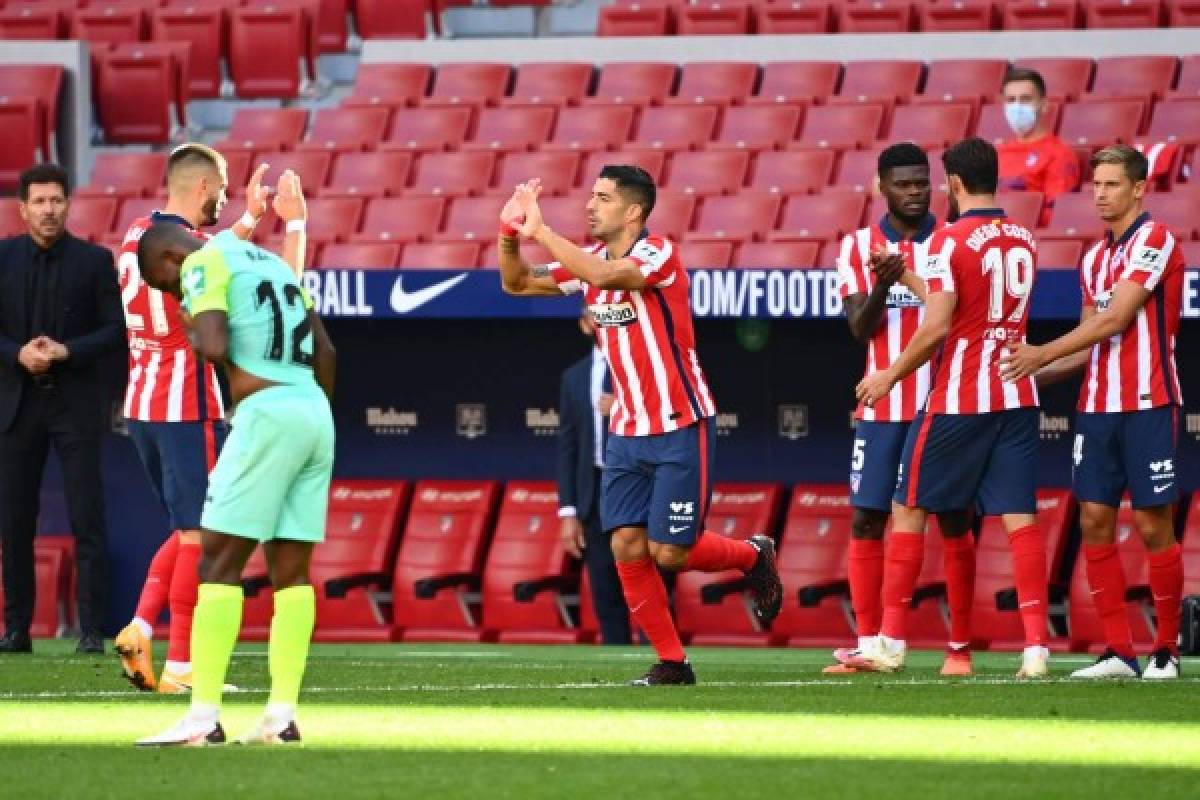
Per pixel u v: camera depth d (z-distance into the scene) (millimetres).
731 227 50125
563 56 58562
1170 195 47469
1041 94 48656
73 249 41750
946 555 35531
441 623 48844
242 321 24125
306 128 60500
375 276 47250
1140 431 33656
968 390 34156
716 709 27859
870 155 51625
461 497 49750
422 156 54562
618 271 30484
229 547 24078
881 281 33281
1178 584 34062
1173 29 54625
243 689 31375
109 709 28516
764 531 47656
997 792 19750
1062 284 43625
